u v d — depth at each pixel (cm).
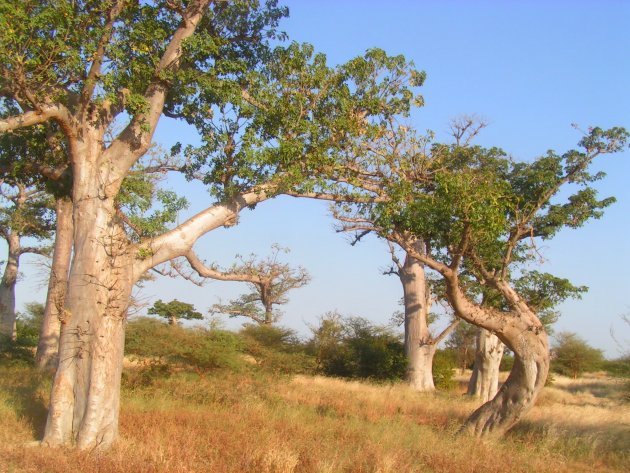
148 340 1784
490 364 2325
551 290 1377
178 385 1627
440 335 2858
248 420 1256
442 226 1191
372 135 1251
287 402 1580
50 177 1221
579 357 4056
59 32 1007
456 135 1560
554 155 1366
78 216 1069
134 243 1115
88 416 1004
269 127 1197
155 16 1168
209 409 1405
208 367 1833
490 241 1209
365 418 1452
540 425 1384
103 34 1059
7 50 958
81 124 1074
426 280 2680
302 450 995
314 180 1174
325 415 1441
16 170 1246
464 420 1506
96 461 873
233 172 1165
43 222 2658
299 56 1214
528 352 1272
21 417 1173
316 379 2445
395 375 2869
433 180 1354
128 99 1051
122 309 1064
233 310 3775
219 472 859
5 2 949
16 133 1200
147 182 1814
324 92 1234
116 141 1106
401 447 1080
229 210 1166
